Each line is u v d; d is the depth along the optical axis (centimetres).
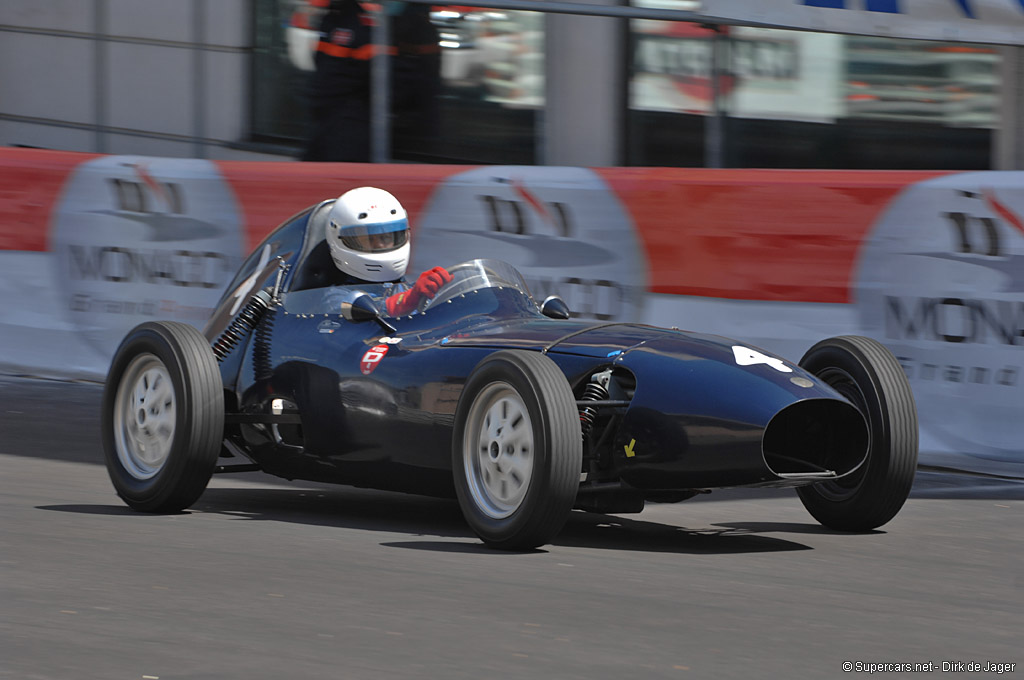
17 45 4712
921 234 2530
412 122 3806
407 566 1616
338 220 2125
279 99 4325
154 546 1722
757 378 1739
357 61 3316
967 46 3331
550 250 2828
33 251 3291
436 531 1908
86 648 1236
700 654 1260
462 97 3844
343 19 3312
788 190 2627
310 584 1508
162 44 4453
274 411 2030
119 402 2055
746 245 2669
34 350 3300
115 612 1366
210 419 1953
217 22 4369
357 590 1481
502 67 3828
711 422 1705
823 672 1218
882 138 3456
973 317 2488
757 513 2152
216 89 4397
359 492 2305
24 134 4728
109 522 1897
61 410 2955
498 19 3803
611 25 3697
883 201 2556
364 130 3347
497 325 1962
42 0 4647
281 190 3042
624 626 1351
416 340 1950
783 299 2647
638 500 1862
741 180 2666
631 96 3719
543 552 1723
